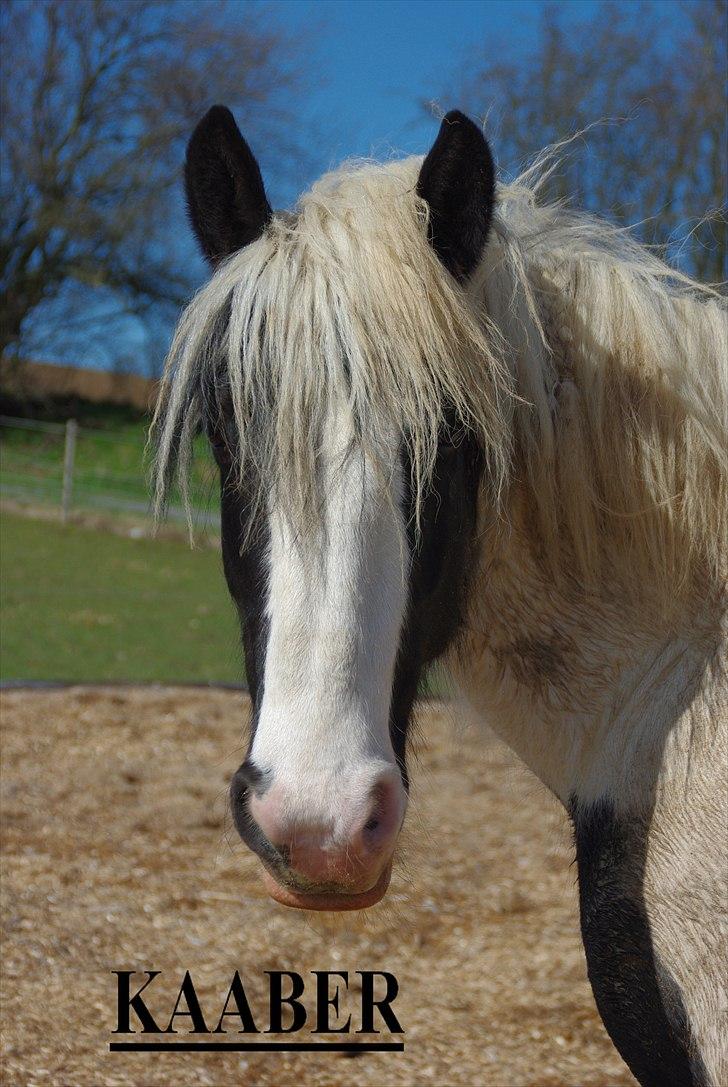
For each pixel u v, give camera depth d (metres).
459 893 3.83
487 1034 2.86
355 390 1.38
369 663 1.34
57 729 5.69
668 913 1.48
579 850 1.61
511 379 1.53
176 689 6.70
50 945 3.24
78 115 19.78
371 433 1.37
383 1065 2.69
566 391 1.61
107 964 3.16
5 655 7.57
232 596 1.63
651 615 1.62
